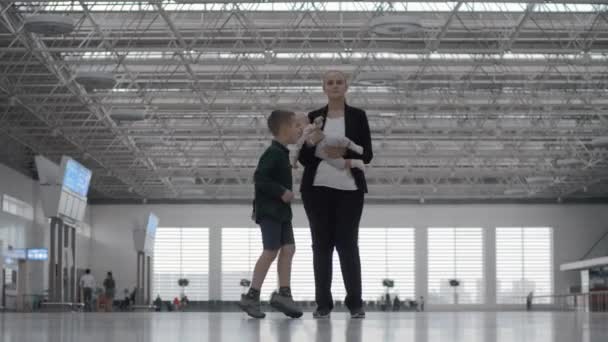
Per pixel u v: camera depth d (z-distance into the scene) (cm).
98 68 3850
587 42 3528
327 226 879
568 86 4275
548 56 3841
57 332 504
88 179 4009
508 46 3466
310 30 3384
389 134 4981
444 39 3491
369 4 3334
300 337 457
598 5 3262
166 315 1153
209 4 3341
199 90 4053
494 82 4066
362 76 3628
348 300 877
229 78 3978
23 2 3112
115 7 3244
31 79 4084
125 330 541
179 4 3312
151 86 4166
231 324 656
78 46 3609
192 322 708
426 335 477
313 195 873
